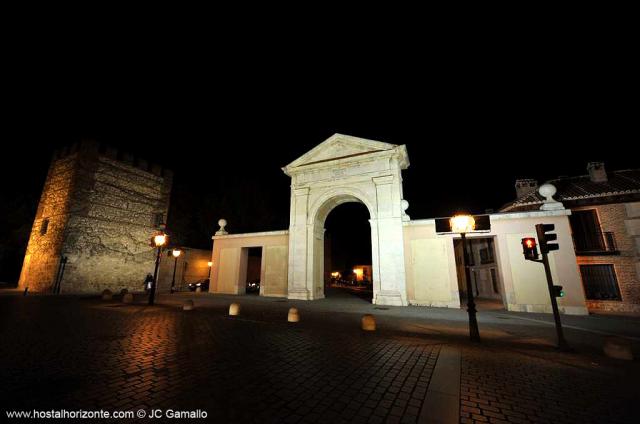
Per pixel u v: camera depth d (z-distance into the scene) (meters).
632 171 18.39
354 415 3.48
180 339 6.99
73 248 21.02
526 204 18.56
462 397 4.06
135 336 7.21
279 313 11.73
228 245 22.64
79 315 10.22
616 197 16.52
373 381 4.56
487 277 23.94
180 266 28.61
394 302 15.45
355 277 48.16
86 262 21.64
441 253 15.46
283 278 19.78
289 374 4.79
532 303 13.37
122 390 4.03
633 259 15.53
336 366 5.22
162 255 26.95
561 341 6.59
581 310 12.72
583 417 3.57
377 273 16.42
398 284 15.77
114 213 23.89
